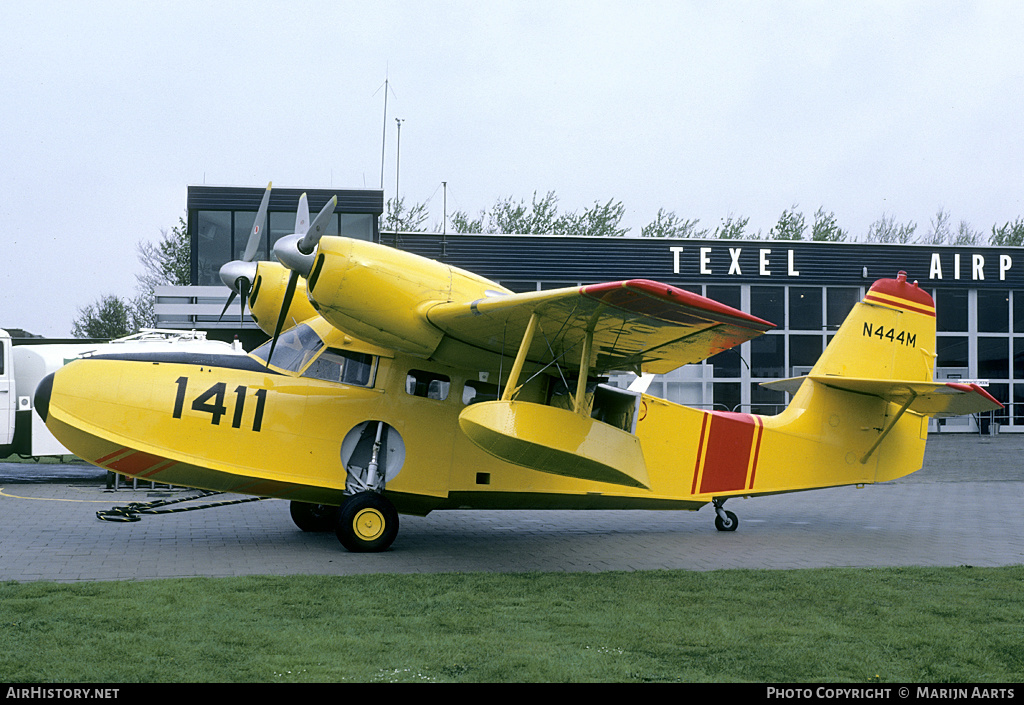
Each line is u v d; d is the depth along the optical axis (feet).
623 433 26.04
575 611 19.80
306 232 27.14
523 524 36.47
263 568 24.76
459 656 16.02
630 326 24.35
